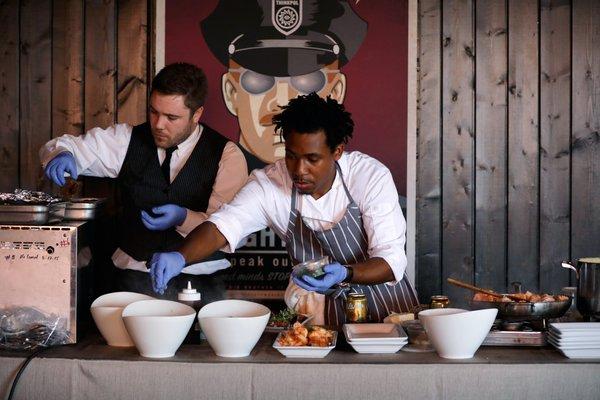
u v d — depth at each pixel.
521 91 4.22
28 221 2.45
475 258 4.23
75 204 2.65
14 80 4.20
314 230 2.84
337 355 2.30
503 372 2.17
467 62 4.21
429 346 2.40
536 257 4.24
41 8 4.19
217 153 3.58
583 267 2.59
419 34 4.20
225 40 4.14
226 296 4.12
